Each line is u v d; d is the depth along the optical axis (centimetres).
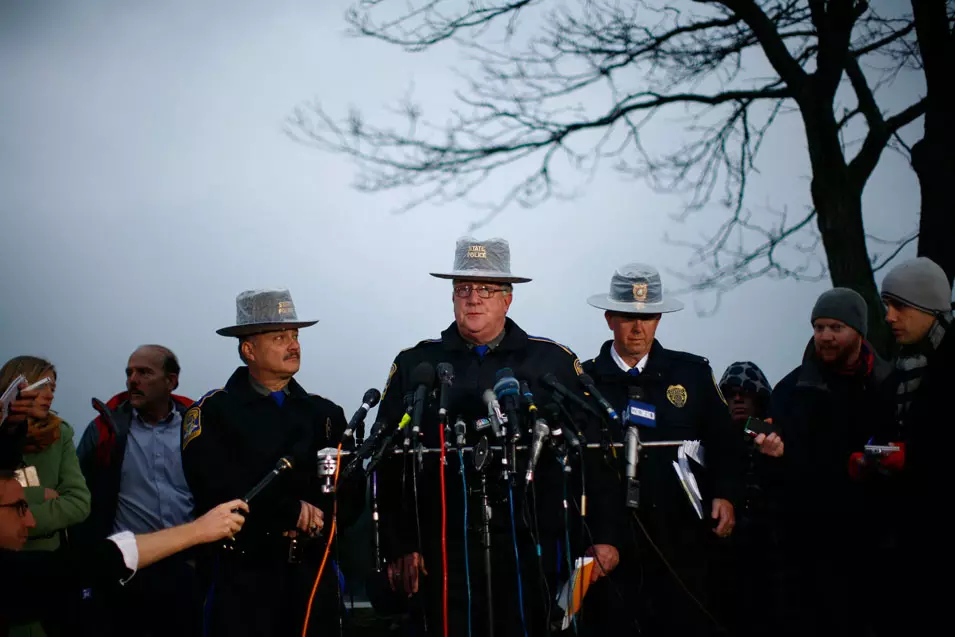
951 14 745
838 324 460
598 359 508
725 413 495
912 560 360
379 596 459
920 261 436
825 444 460
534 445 394
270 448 461
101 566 275
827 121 805
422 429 443
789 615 480
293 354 479
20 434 352
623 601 464
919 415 359
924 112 788
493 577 424
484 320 457
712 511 472
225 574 445
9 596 267
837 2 802
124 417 524
